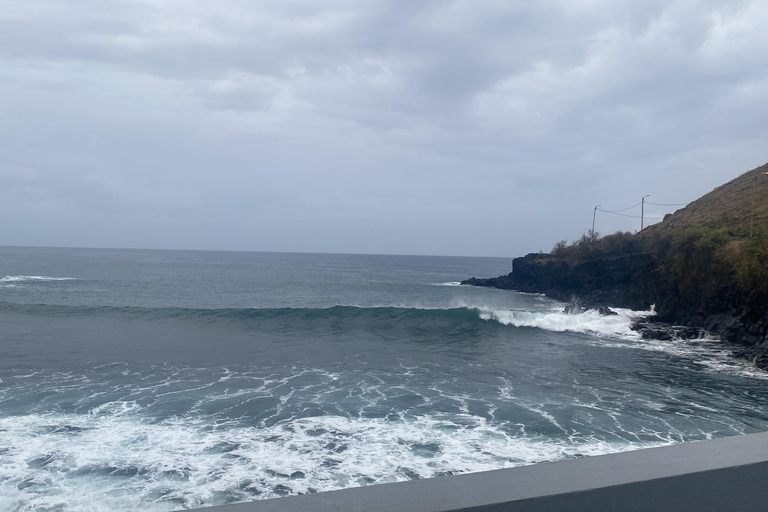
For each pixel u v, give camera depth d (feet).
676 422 44.06
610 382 58.29
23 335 76.89
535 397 50.24
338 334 86.48
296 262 569.64
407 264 604.08
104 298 149.48
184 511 5.78
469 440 37.96
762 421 45.32
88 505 27.61
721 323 98.43
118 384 50.96
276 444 36.42
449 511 5.95
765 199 184.75
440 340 84.84
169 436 37.37
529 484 6.62
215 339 78.33
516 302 177.58
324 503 6.12
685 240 118.32
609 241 185.78
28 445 34.99
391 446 36.55
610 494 6.49
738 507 6.99
